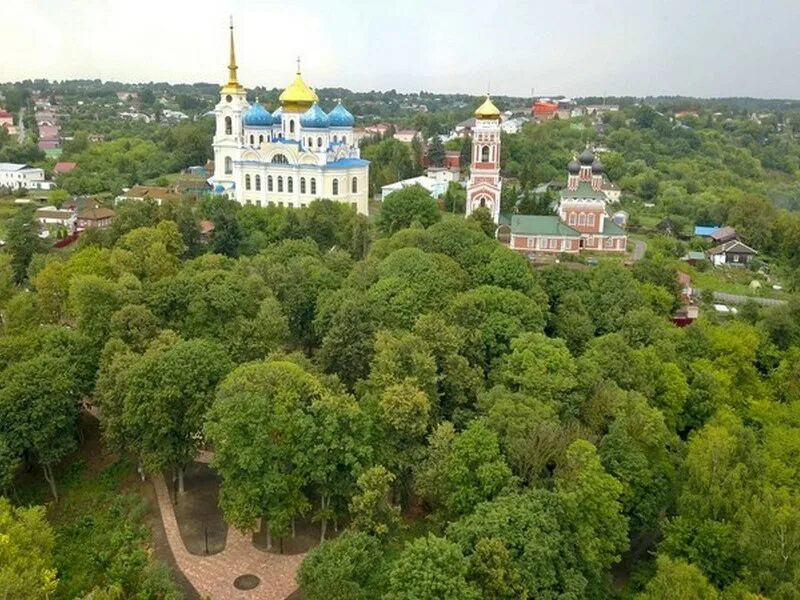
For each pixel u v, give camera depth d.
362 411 82.38
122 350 98.06
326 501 82.81
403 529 83.44
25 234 172.38
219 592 75.56
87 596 68.88
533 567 67.94
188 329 109.31
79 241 172.12
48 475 91.62
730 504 80.00
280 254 147.62
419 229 150.00
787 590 69.19
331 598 65.38
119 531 83.88
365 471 77.94
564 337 119.62
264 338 105.12
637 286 139.75
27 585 64.06
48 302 129.00
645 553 87.94
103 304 108.62
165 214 169.25
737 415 110.38
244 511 76.38
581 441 80.25
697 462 84.38
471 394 96.19
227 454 78.31
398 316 111.50
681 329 128.88
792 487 91.88
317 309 118.62
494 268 129.88
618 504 77.94
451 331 100.94
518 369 98.94
